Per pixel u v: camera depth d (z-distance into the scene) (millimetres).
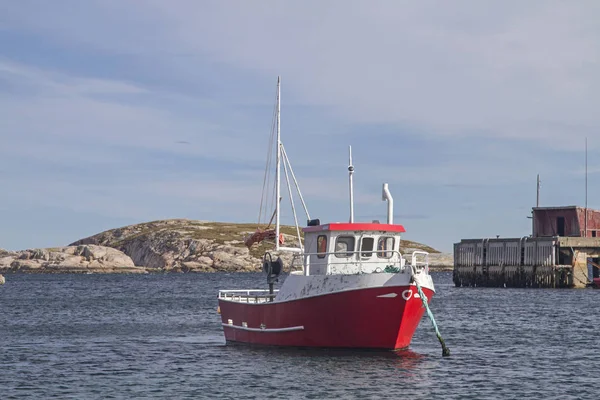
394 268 35812
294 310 37125
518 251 112375
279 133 42781
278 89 43375
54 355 41156
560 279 109375
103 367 36750
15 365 37594
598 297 91062
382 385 30844
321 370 33500
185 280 189375
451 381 32094
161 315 70688
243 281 181125
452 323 59000
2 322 63188
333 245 37250
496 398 29250
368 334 35750
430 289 36188
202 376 33500
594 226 115438
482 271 116938
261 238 43000
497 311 71125
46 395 30188
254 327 40500
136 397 29547
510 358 39062
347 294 35156
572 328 55250
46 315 71375
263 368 34250
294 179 43844
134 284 160625
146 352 41875
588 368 36188
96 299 99625
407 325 35781
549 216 117250
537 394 30031
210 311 75875
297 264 40281
